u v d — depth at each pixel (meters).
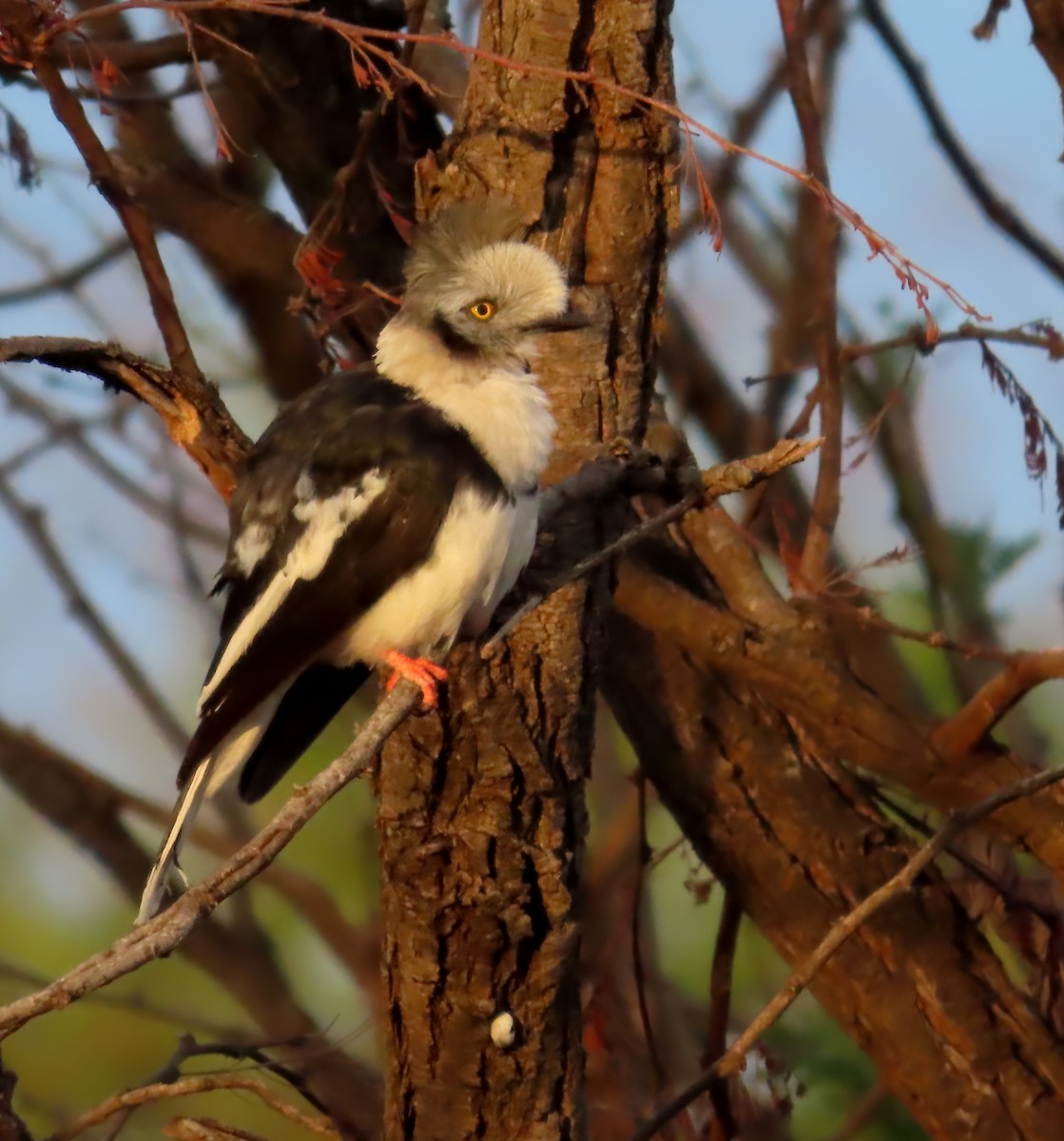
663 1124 9.32
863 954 10.60
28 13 9.05
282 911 14.84
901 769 10.63
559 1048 8.59
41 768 12.28
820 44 13.22
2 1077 8.47
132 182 13.03
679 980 15.05
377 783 8.43
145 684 12.98
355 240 11.66
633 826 13.08
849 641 12.39
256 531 8.95
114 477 13.62
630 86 8.62
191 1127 9.11
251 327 13.79
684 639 10.79
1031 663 10.14
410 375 9.10
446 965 8.38
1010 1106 10.38
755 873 10.85
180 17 8.80
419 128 12.02
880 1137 12.77
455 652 8.22
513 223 8.79
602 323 8.82
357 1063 10.59
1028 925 11.28
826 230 11.23
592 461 8.77
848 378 12.84
